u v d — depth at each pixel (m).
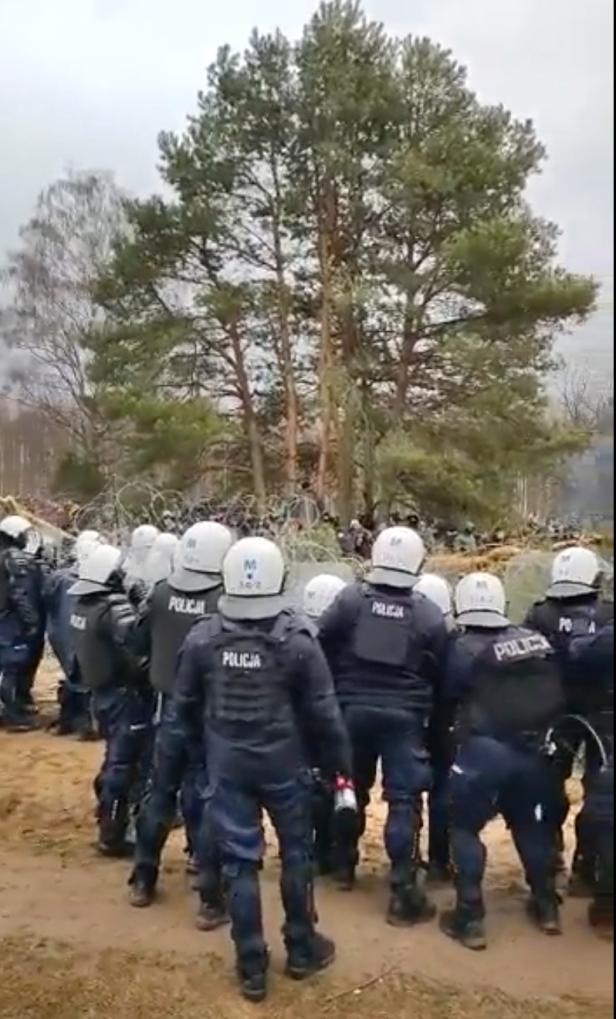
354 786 5.19
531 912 5.29
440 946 5.01
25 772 8.28
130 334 25.70
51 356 35.31
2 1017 4.39
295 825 4.68
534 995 4.52
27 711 9.85
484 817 5.03
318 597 6.00
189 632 5.07
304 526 15.60
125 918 5.39
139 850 5.55
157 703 6.09
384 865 6.22
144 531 8.08
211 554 5.68
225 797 4.62
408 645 5.16
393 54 25.03
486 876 6.02
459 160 23.66
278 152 25.47
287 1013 4.43
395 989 4.59
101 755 8.83
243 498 23.00
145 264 25.91
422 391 24.75
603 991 4.51
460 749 5.04
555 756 5.12
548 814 5.12
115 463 26.78
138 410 23.86
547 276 22.69
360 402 23.78
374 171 24.45
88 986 4.64
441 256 23.20
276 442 26.84
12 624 9.70
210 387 26.67
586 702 5.12
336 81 24.44
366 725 5.21
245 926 4.57
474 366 22.83
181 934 5.20
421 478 22.84
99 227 35.81
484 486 22.62
